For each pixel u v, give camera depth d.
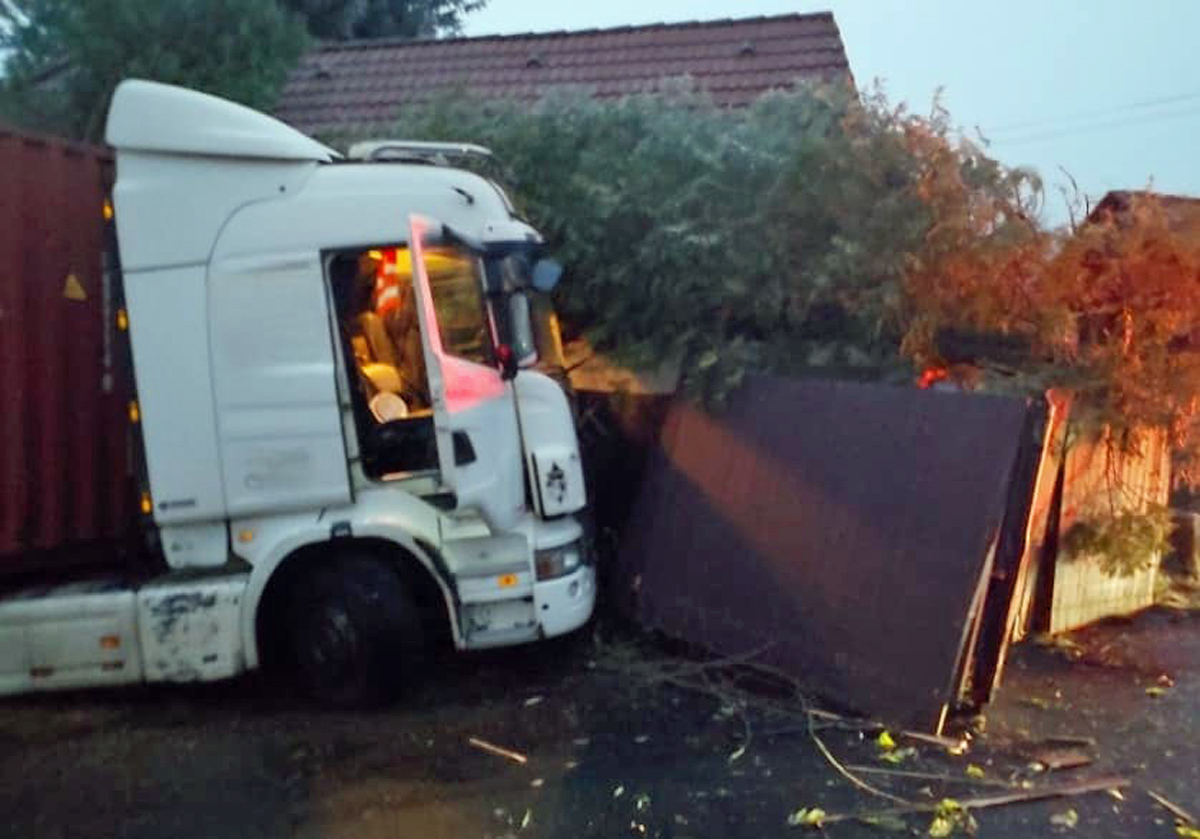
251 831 5.32
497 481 6.62
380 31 21.30
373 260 6.81
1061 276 7.78
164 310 6.62
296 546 6.65
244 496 6.65
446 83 13.77
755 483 7.46
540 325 7.46
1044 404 6.45
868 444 6.93
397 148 7.48
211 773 6.01
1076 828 5.28
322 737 6.46
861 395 7.09
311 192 6.68
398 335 6.85
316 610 6.81
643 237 8.80
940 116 8.19
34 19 12.34
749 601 7.27
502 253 6.71
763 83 12.88
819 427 7.22
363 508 6.71
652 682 7.20
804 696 6.79
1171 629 8.52
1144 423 8.03
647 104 9.69
